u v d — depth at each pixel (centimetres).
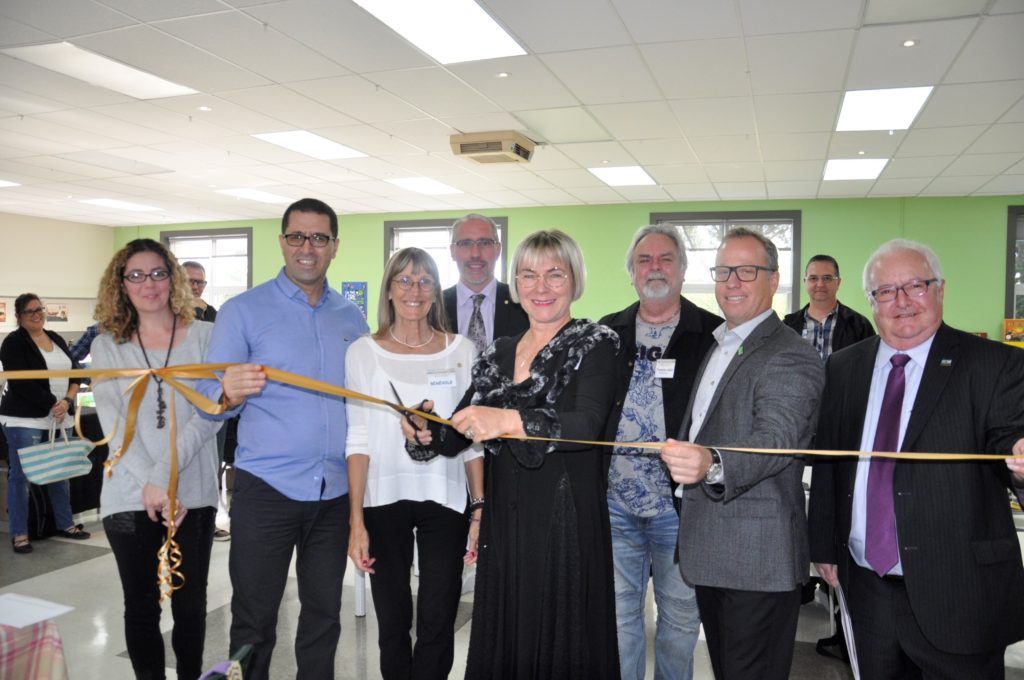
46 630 126
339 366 218
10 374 119
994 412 160
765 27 420
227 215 1220
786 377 163
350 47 460
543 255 177
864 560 178
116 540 209
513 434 152
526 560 166
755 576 163
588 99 563
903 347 176
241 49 465
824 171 800
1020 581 164
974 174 794
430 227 1163
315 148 742
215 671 103
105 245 1383
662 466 215
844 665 291
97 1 395
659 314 233
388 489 208
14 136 697
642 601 223
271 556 205
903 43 441
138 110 609
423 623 208
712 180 863
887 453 155
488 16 410
